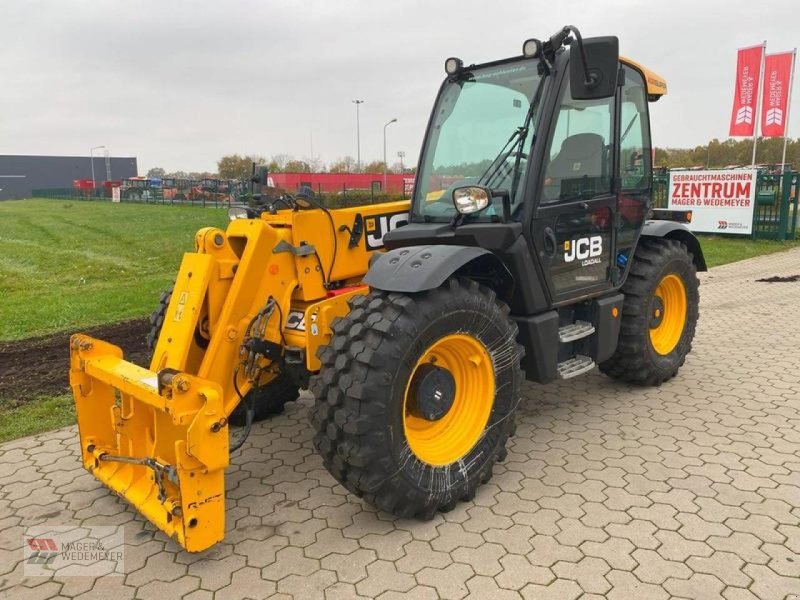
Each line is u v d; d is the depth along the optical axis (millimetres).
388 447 2820
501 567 2688
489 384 3316
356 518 3125
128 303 8719
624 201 4281
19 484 3543
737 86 16484
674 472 3480
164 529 2775
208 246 3215
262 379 3607
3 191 82938
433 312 2934
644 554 2744
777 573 2594
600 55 3139
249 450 3936
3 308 8477
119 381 2971
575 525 2988
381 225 3904
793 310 7484
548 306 3684
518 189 3498
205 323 3273
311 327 3242
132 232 19234
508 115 3625
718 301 8164
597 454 3746
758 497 3186
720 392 4734
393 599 2506
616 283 4270
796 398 4559
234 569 2732
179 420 2559
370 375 2773
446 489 3055
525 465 3637
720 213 14617
